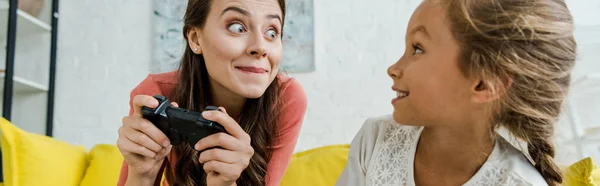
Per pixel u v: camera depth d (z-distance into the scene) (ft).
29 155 4.25
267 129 2.97
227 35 2.45
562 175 1.84
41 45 6.37
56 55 6.27
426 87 1.54
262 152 2.91
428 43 1.54
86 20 6.33
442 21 1.52
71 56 6.29
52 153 4.49
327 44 6.07
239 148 2.16
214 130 2.10
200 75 2.82
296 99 3.20
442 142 1.74
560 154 2.13
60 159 4.53
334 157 4.64
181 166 2.82
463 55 1.49
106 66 6.23
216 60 2.49
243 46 2.45
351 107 5.91
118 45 6.25
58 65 6.28
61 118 6.15
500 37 1.48
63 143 4.86
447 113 1.56
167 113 2.17
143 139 2.17
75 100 6.19
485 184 1.69
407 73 1.58
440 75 1.52
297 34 6.02
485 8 1.50
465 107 1.56
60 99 6.20
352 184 2.03
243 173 2.80
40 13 6.24
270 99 2.97
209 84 2.85
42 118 6.16
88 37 6.31
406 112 1.62
